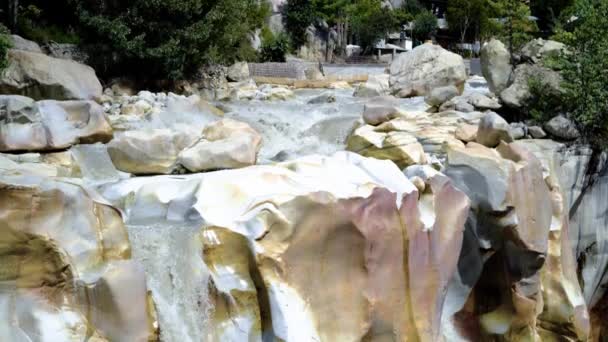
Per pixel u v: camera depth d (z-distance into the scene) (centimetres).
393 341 740
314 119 1408
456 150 912
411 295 751
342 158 825
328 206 671
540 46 1417
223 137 948
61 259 604
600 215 1203
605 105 1184
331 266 688
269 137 1272
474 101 1378
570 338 1026
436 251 782
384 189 717
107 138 997
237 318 664
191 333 677
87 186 708
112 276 609
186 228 688
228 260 671
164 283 687
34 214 602
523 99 1310
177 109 1312
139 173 910
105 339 599
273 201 668
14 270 595
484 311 945
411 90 1717
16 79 1237
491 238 897
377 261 714
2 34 1302
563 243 1041
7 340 575
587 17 1257
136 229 692
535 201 914
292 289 661
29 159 888
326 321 684
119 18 1838
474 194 883
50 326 590
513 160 929
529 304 918
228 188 718
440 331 820
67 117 980
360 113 1434
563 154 1172
